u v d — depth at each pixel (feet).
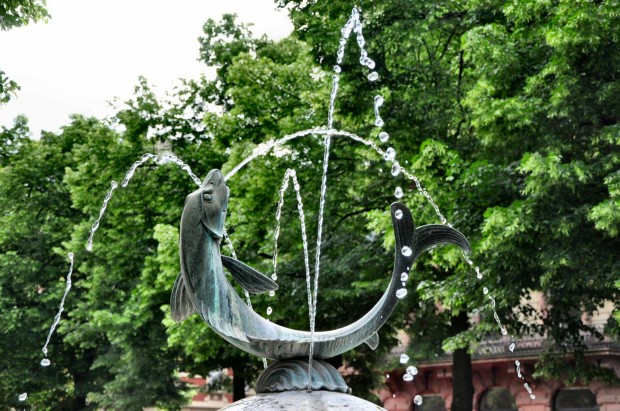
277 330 19.36
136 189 83.97
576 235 52.75
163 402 96.53
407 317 77.77
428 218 56.44
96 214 86.63
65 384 101.86
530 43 56.34
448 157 57.16
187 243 18.85
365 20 65.46
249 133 74.90
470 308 62.39
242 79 73.51
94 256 90.07
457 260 56.65
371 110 65.16
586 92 51.49
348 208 69.00
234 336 18.92
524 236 51.80
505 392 114.62
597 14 49.49
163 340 85.92
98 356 96.07
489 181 54.39
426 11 65.57
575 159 52.47
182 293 19.49
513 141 55.11
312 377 19.11
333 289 66.03
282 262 67.77
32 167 104.94
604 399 101.40
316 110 67.36
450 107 63.82
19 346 98.07
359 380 89.20
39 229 103.14
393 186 65.67
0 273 97.40
